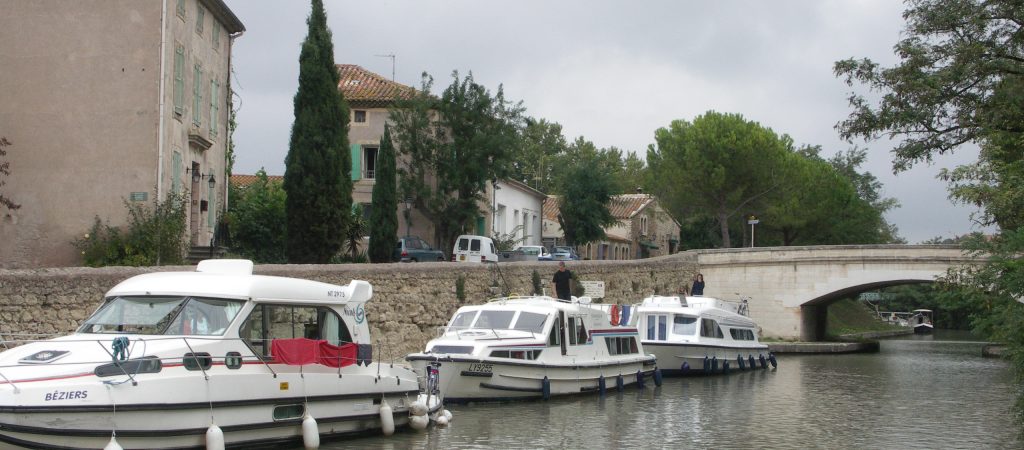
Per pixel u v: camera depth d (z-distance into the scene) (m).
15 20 30.16
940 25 21.02
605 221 68.00
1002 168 18.91
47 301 19.58
